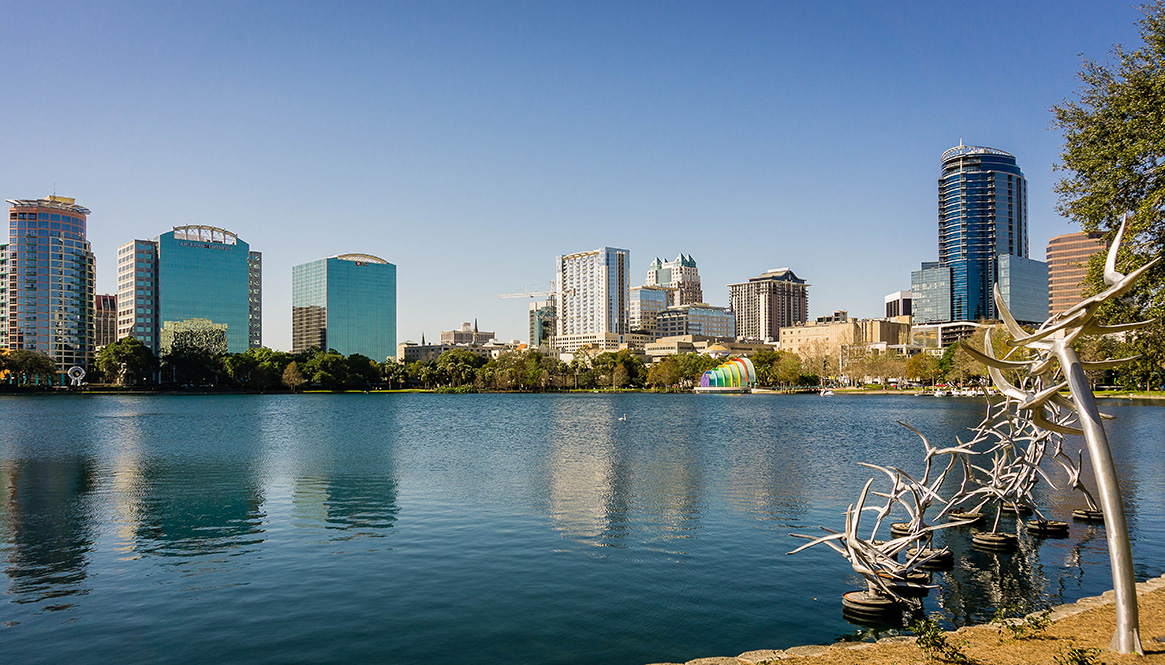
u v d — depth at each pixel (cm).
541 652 1870
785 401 18675
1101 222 2914
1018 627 1628
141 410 13812
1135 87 2738
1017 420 3291
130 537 3112
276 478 4859
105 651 1884
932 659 1459
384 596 2308
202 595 2323
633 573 2550
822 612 2161
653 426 10006
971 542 2936
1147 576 2459
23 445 7206
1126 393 15775
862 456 6103
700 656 1847
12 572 2592
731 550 2859
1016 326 1560
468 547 2916
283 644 1928
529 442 7575
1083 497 3847
